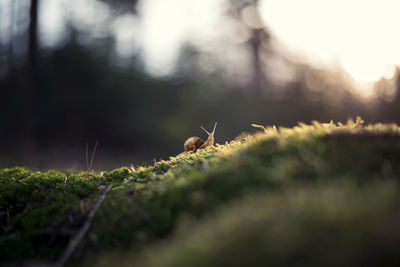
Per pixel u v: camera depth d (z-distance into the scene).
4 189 3.96
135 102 25.62
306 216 2.00
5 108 20.39
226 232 2.11
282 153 3.18
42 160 12.02
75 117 22.61
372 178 2.58
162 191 3.20
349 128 3.74
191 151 5.04
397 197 2.13
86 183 4.01
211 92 30.61
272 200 2.34
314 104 31.30
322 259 1.70
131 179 3.97
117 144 23.56
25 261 2.85
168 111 27.61
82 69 23.94
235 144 4.33
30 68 18.62
